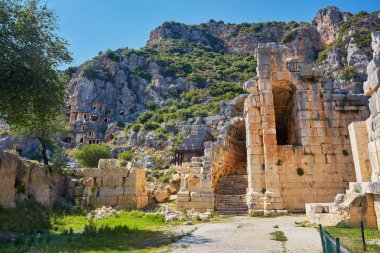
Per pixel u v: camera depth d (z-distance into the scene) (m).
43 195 16.58
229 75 102.00
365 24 86.75
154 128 68.06
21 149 62.12
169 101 89.81
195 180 18.69
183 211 16.77
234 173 25.42
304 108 19.62
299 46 104.44
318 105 19.64
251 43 147.50
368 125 11.67
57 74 15.45
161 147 59.12
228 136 26.98
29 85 13.01
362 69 69.62
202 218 14.75
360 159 12.44
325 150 18.84
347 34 84.75
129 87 103.19
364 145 12.55
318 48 105.38
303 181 18.39
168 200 21.61
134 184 19.02
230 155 26.77
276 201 17.44
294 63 20.39
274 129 18.92
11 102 13.14
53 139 28.12
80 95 97.62
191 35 157.75
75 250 7.70
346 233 9.46
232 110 45.97
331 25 104.25
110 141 75.75
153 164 45.72
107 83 101.88
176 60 114.88
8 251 7.51
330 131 19.17
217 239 9.23
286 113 25.56
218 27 170.62
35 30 13.89
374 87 10.36
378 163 10.49
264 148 18.72
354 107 19.31
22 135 26.16
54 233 11.05
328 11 108.31
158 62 112.25
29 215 13.34
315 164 18.62
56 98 14.95
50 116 15.85
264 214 17.02
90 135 84.56
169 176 24.48
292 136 22.55
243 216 16.86
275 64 20.31
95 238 9.49
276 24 157.50
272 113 19.22
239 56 130.50
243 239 9.16
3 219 11.52
